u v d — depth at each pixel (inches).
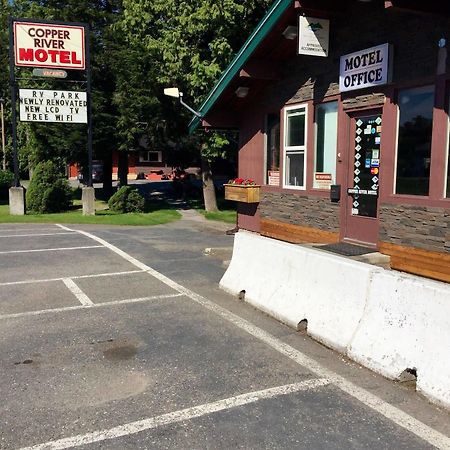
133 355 192.9
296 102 381.4
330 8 315.0
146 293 283.6
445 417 146.6
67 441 134.0
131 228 587.8
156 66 761.0
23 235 503.5
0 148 1635.1
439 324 161.6
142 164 2060.8
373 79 297.0
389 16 289.4
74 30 680.4
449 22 254.5
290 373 176.1
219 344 204.1
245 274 274.4
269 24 343.9
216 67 638.5
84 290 289.6
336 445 131.9
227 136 721.0
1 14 1099.9
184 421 144.0
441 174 263.4
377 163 310.0
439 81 261.1
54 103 692.1
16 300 268.4
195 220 706.2
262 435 136.7
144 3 724.0
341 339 194.5
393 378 168.6
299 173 386.9
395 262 291.0
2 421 144.4
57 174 831.7
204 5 629.9
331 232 348.8
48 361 187.3
